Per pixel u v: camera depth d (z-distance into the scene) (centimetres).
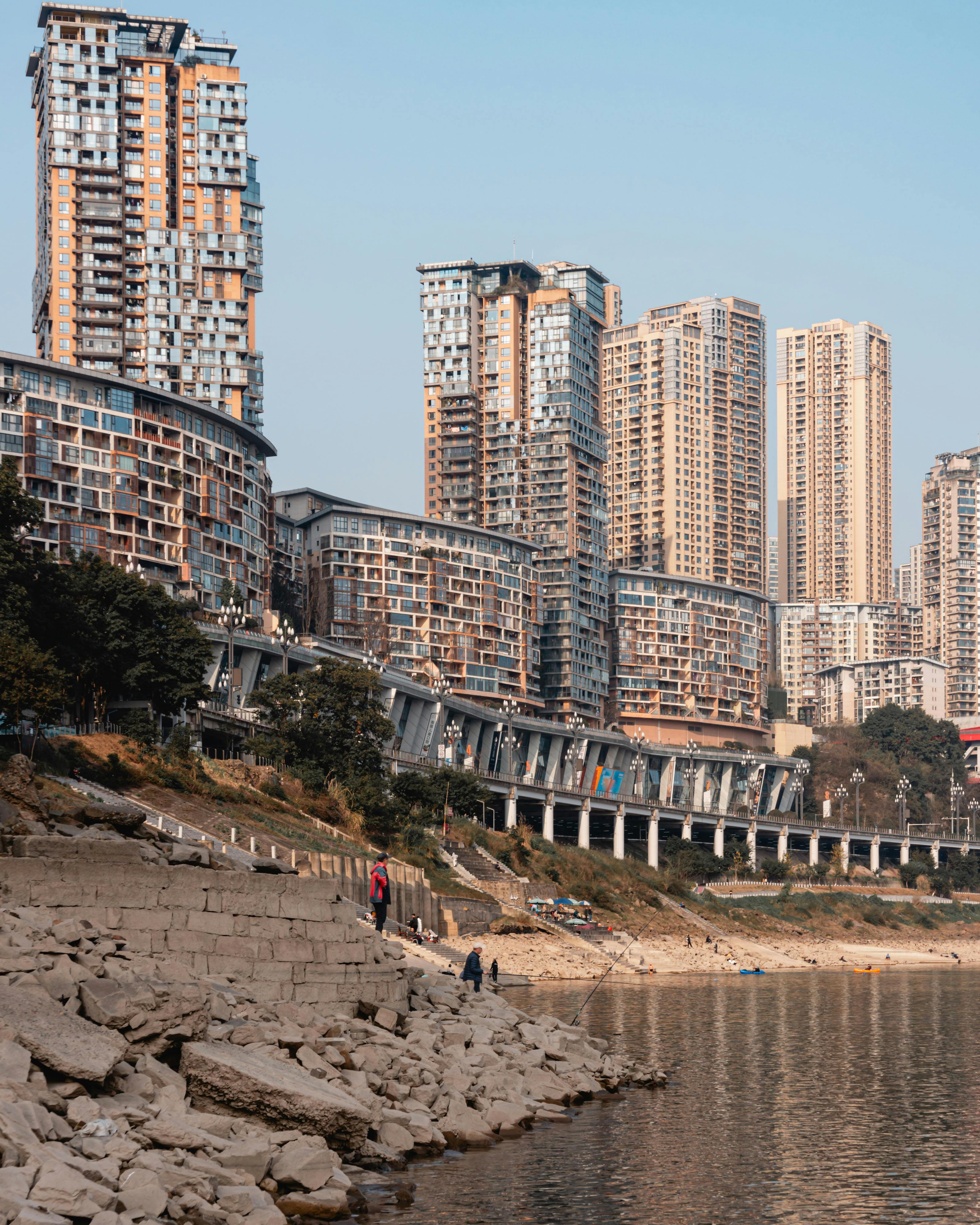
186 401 17738
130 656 10250
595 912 13800
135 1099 2531
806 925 16875
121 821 4234
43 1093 2353
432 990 4275
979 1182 3061
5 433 15700
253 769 10806
